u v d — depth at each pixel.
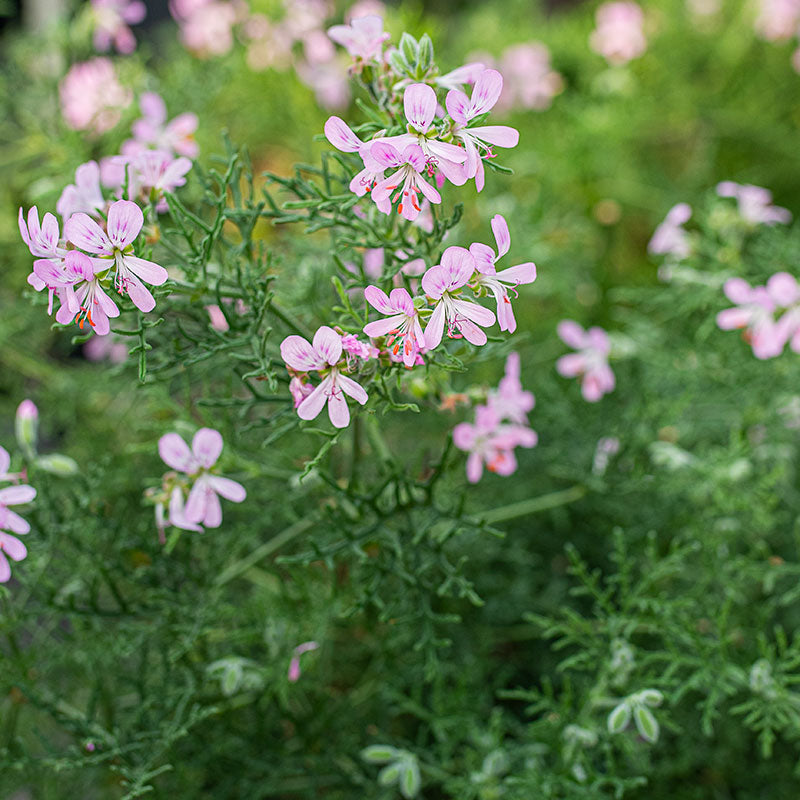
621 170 1.25
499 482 0.82
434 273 0.62
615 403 0.83
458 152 0.62
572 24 1.35
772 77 1.37
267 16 1.01
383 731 0.76
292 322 0.69
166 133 0.74
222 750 0.74
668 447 0.78
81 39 0.86
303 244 0.75
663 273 0.83
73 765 0.69
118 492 0.80
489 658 0.82
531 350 0.97
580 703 0.73
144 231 0.67
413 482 0.69
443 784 0.77
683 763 0.77
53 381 0.86
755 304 0.77
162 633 0.72
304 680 0.74
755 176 1.33
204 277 0.66
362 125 0.65
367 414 0.65
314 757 0.74
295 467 0.76
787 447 0.82
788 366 0.81
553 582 0.82
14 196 0.88
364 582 0.72
